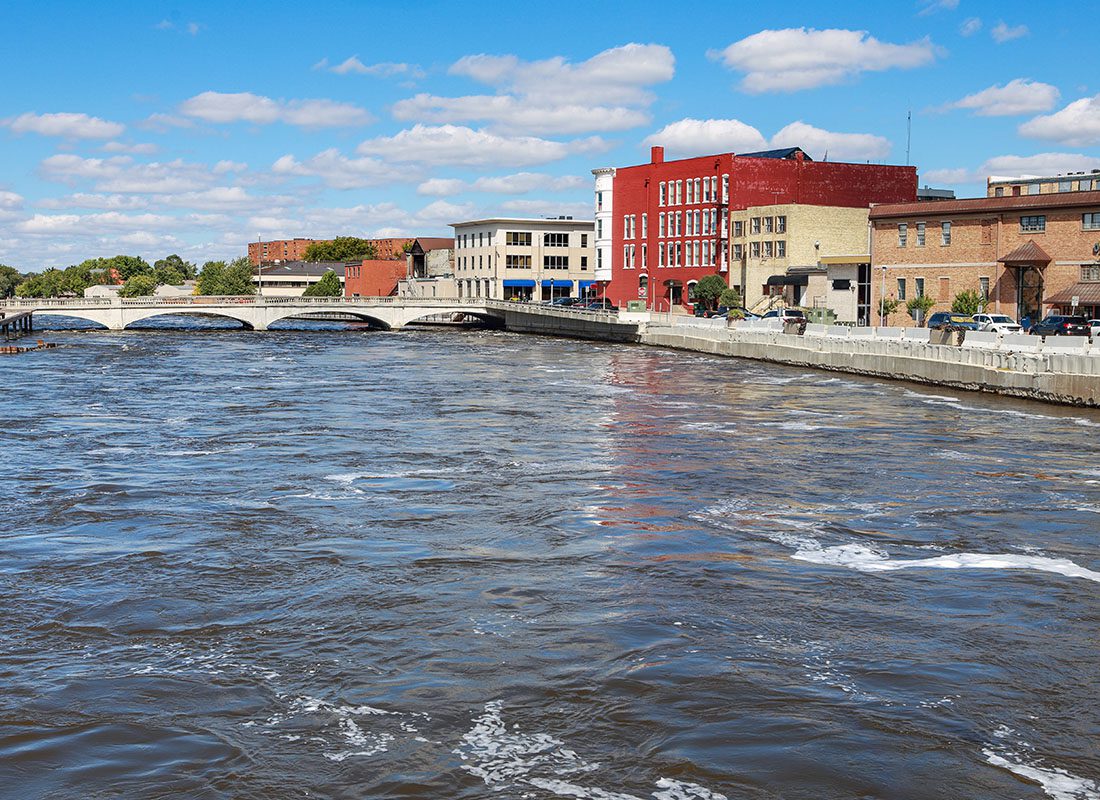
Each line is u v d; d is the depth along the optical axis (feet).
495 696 47.80
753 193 369.50
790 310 295.69
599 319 357.20
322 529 79.05
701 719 45.37
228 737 43.98
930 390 181.98
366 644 54.39
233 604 61.05
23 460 110.42
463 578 66.03
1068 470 103.35
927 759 41.91
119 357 279.90
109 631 56.65
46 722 45.44
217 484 96.99
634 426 136.46
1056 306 243.40
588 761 41.81
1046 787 39.88
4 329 383.04
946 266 268.82
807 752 42.45
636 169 418.72
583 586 64.13
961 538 76.02
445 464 107.65
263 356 284.82
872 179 382.63
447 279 560.20
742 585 64.23
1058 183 326.03
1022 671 50.72
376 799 39.04
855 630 56.24
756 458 110.63
